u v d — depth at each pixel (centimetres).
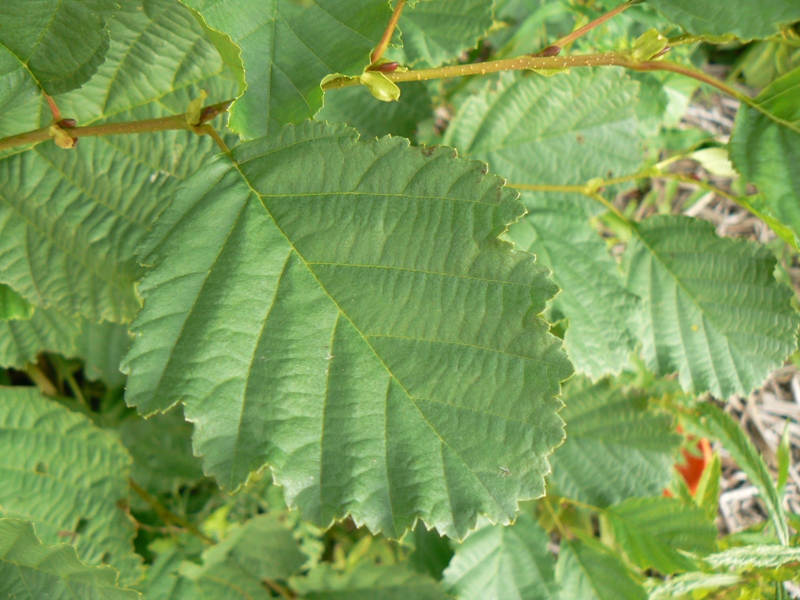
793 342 30
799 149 24
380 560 42
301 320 21
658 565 33
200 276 21
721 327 31
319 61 21
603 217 41
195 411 20
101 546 31
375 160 21
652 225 32
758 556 30
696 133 44
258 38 21
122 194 26
